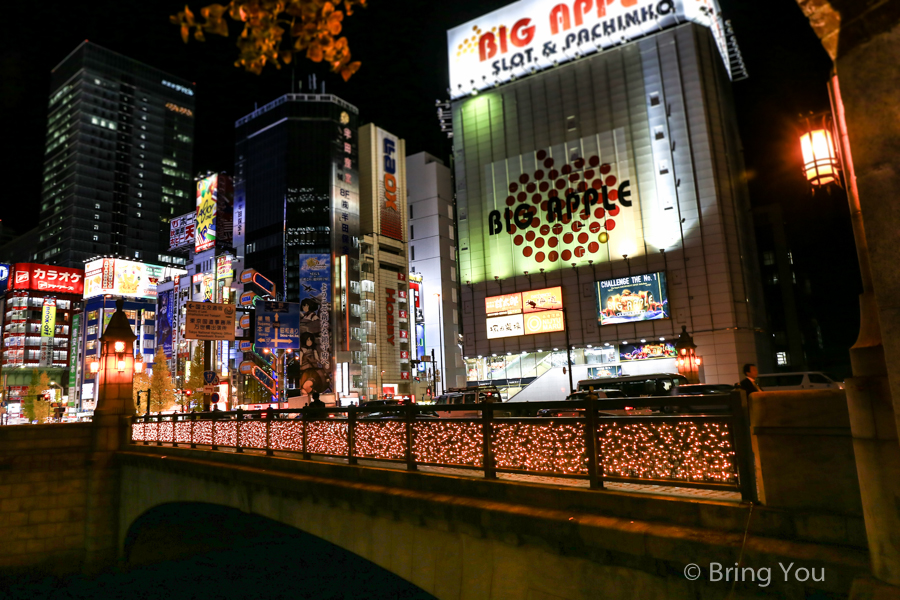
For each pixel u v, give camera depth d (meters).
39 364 123.94
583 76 58.31
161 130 171.00
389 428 9.28
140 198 162.50
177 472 16.34
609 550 5.72
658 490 6.05
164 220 166.50
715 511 5.18
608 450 6.20
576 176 57.28
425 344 99.00
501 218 60.69
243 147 109.50
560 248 57.22
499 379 58.78
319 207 98.88
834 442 4.59
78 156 153.00
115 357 22.59
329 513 9.98
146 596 18.92
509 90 62.19
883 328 3.48
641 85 55.28
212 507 19.95
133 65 168.00
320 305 92.25
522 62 61.41
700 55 53.62
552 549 6.32
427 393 91.56
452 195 107.50
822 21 3.73
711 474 5.39
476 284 61.06
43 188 162.38
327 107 104.81
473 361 60.47
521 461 7.12
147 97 169.50
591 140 57.03
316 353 88.38
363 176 104.38
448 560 7.60
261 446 13.30
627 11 56.31
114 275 122.56
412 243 103.88
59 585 19.89
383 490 8.58
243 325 35.34
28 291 125.69
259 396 68.19
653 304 51.94
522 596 6.57
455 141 64.56
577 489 6.33
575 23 58.88
